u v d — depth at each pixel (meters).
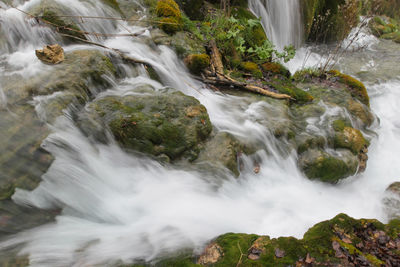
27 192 2.96
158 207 3.47
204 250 2.93
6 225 2.77
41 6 4.78
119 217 3.29
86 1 5.35
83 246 2.91
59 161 3.25
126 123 3.63
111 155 3.65
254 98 5.21
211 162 3.87
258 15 8.54
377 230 2.93
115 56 4.77
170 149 3.78
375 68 8.98
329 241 2.73
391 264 2.59
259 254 2.64
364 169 4.86
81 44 4.83
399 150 5.66
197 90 5.11
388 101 7.18
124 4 6.22
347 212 4.07
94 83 4.16
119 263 2.77
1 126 3.25
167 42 5.60
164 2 6.15
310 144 4.56
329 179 4.46
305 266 2.49
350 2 7.65
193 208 3.52
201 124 4.01
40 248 2.79
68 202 3.17
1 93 3.63
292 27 9.73
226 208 3.67
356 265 2.49
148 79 4.93
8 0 4.96
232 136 4.20
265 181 4.25
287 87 5.80
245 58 6.67
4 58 4.29
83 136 3.57
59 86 3.77
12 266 2.58
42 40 4.71
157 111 3.95
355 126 5.44
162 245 3.01
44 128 3.36
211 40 5.99
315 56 9.80
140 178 3.67
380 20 13.78
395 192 4.22
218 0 8.05
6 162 2.98
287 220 3.70
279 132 4.54
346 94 5.91
